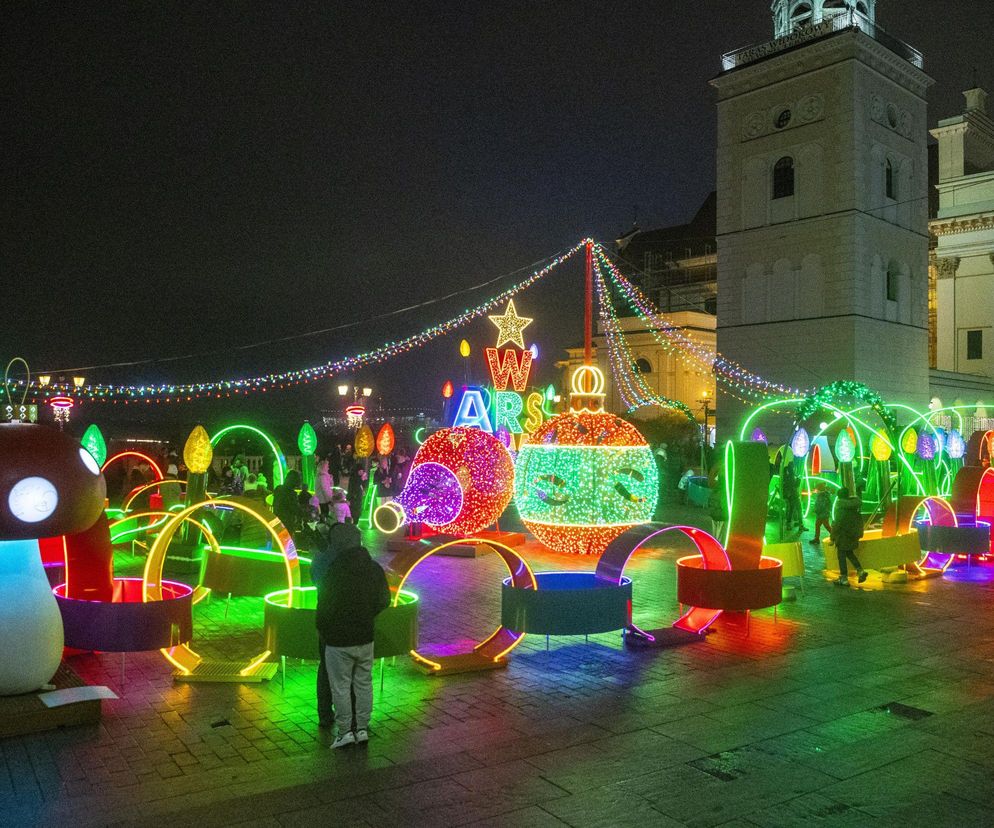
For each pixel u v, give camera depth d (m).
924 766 6.25
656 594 13.12
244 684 8.17
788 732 6.99
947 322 49.72
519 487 16.00
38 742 6.61
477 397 18.67
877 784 5.90
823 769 6.18
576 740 6.76
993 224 48.16
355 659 6.57
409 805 5.50
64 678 7.46
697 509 26.69
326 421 37.94
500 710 7.52
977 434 21.92
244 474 22.23
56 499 6.77
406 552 8.62
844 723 7.22
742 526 10.52
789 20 40.72
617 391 58.75
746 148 40.12
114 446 28.84
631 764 6.25
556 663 9.10
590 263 19.55
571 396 16.02
